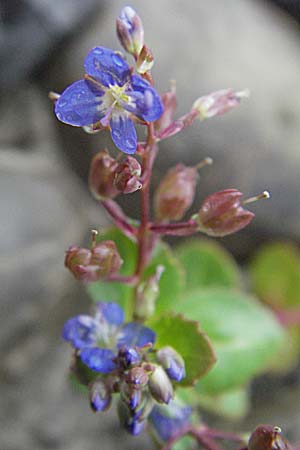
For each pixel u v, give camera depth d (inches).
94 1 5.7
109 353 3.5
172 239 6.0
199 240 6.0
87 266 3.5
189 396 4.1
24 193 5.4
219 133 5.7
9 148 5.8
